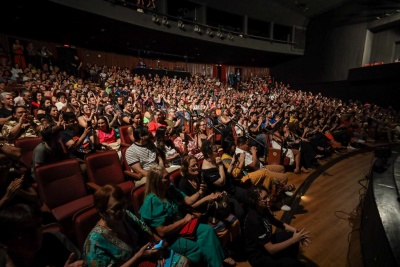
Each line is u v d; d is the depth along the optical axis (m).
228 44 11.66
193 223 1.58
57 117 3.48
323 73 13.59
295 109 8.38
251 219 1.70
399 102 9.67
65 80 7.38
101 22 8.03
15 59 7.82
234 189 2.35
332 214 2.72
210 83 13.34
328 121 6.29
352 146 6.46
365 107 9.96
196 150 3.57
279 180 3.09
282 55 14.49
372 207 1.84
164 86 9.77
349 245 2.16
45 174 1.87
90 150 3.05
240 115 6.29
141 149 2.46
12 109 3.14
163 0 9.35
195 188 2.04
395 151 3.10
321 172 4.21
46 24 8.07
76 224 1.34
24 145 2.46
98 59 11.19
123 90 8.16
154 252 1.29
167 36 9.97
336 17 12.57
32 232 0.90
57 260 1.08
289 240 1.62
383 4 10.30
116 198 1.15
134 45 11.27
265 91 13.77
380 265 1.33
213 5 11.23
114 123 4.04
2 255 0.86
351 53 11.99
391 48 10.51
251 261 1.70
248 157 3.38
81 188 2.05
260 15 12.63
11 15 7.19
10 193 1.39
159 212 1.50
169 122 4.95
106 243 1.16
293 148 4.54
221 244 1.83
